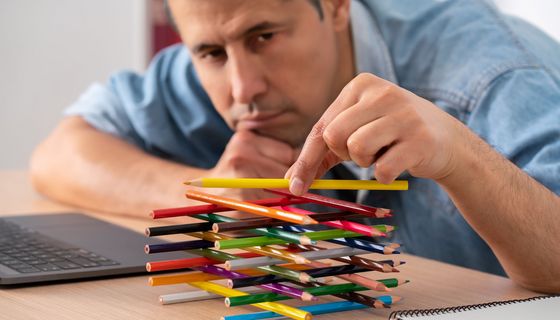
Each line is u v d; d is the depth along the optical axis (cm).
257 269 78
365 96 81
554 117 114
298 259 71
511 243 92
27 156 319
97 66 329
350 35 152
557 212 93
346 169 149
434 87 141
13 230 116
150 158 154
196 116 177
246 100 128
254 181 76
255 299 74
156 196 140
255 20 123
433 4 154
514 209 91
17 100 313
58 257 98
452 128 86
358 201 151
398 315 69
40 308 81
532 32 146
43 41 315
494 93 128
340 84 152
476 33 140
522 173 94
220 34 125
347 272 76
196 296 83
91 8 323
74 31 321
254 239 73
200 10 126
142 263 96
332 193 152
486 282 95
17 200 156
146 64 338
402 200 149
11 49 309
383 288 74
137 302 83
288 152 135
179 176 144
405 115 80
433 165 84
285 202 80
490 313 71
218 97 136
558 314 72
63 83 322
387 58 150
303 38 129
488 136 125
